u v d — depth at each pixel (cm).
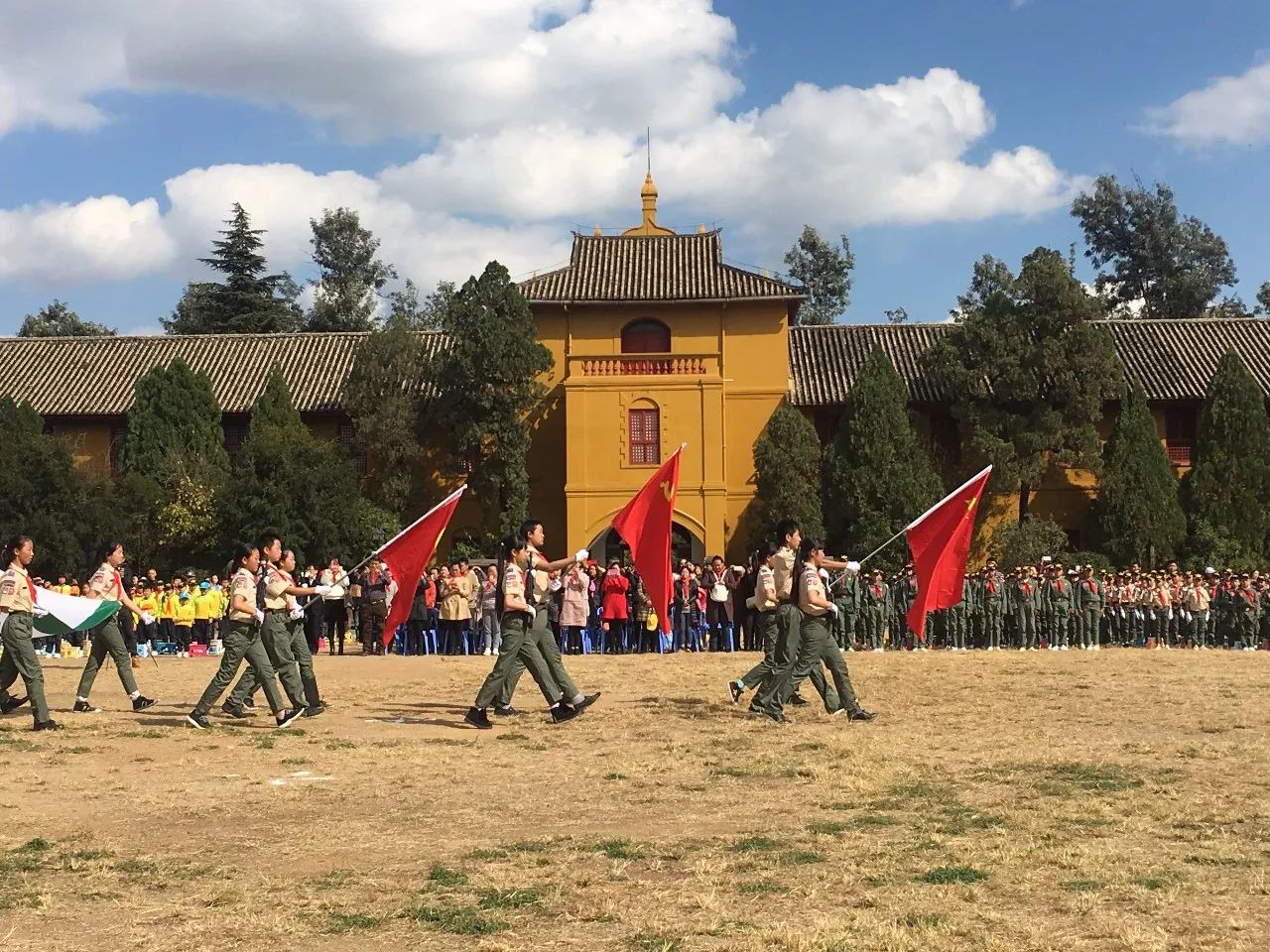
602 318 4747
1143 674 2195
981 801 1074
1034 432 4328
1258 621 3256
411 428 4553
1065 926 723
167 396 4625
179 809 1069
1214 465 4409
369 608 2975
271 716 1688
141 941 711
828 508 4422
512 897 786
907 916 742
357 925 738
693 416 4497
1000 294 4472
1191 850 897
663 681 2092
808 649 1588
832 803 1070
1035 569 3369
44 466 4212
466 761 1304
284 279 7450
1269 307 7319
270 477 4244
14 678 1680
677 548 4516
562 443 4762
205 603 3278
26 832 987
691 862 874
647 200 5328
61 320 7781
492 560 3859
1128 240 7262
